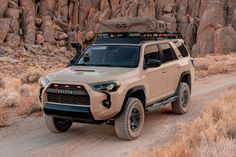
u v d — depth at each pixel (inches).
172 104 441.1
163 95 402.3
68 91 322.7
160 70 390.6
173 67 421.7
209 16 1961.1
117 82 320.5
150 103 374.9
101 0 2401.6
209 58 1357.0
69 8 2423.7
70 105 323.3
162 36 432.5
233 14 2018.9
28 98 533.0
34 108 466.3
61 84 326.3
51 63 1904.5
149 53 384.5
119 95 320.2
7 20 2046.0
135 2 2246.6
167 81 407.8
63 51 2145.7
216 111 378.0
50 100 335.6
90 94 313.4
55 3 2375.7
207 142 264.1
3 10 2082.9
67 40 2266.2
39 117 442.0
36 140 348.2
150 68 372.5
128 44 381.7
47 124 364.5
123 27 401.1
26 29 2122.3
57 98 330.3
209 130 292.2
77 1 2429.9
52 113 333.1
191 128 318.0
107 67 359.9
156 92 384.8
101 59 378.0
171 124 396.2
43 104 337.4
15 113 469.4
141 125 349.1
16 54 1915.6
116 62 368.5
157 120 417.4
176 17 2220.7
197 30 2041.1
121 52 376.5
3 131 382.6
